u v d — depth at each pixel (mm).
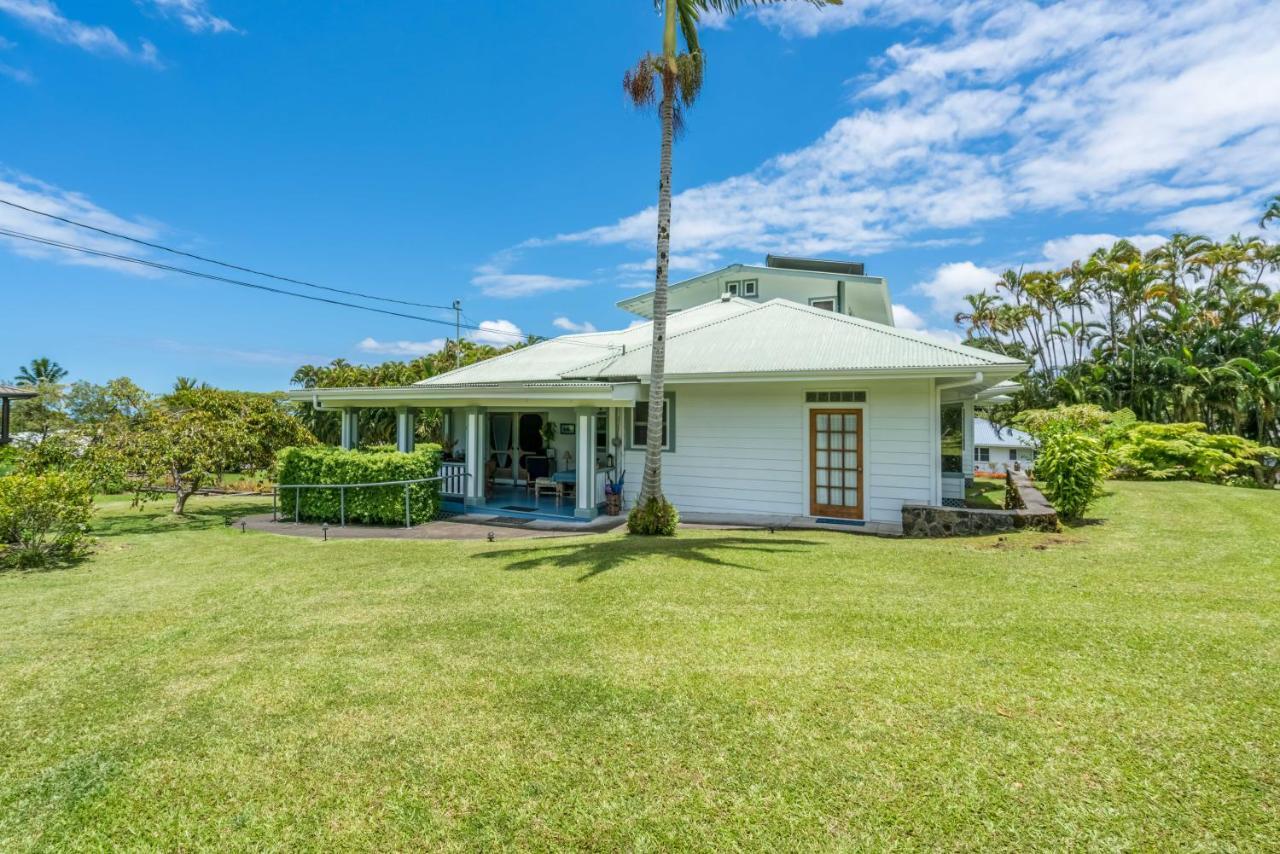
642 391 12086
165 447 12031
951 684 3471
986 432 33500
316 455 11789
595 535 9625
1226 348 31828
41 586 6719
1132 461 16844
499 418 15789
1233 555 6742
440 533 10273
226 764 2924
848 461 10984
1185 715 3021
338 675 3928
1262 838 2162
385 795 2645
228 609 5578
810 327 12797
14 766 2947
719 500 11922
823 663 3838
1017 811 2365
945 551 7242
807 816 2393
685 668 3834
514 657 4129
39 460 11203
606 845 2289
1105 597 5090
